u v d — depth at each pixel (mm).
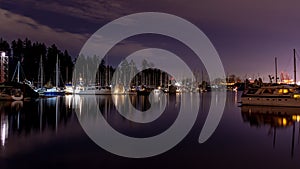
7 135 17516
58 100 53969
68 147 14742
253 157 13180
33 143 15453
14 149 14078
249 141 16844
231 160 12672
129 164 12047
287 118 28672
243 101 46344
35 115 28203
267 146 15523
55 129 19953
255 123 24953
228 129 21500
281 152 14156
